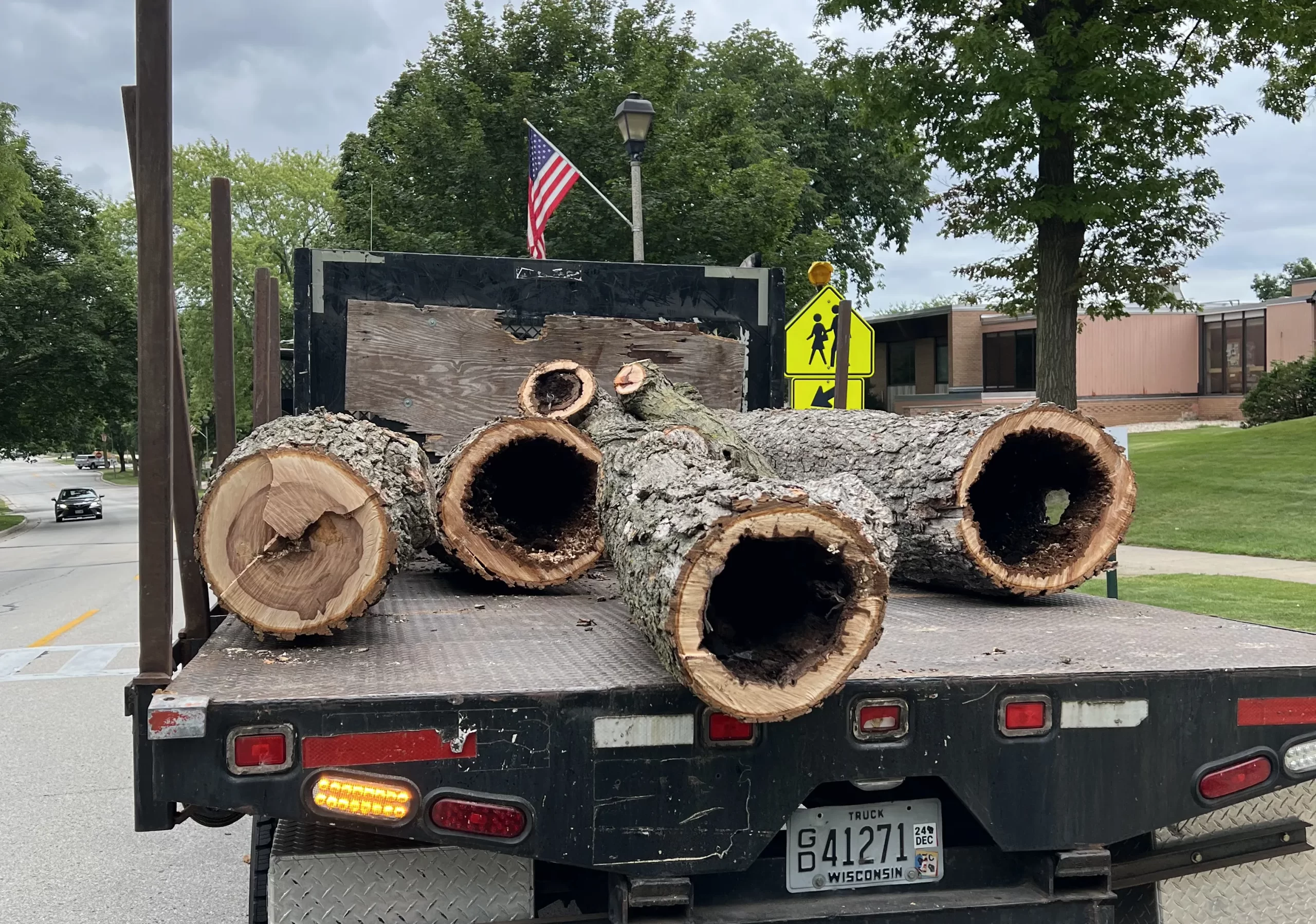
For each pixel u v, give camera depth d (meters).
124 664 8.67
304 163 48.78
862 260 35.78
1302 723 2.34
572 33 19.84
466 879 2.20
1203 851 2.53
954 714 2.17
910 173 34.31
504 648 2.48
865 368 7.86
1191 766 2.28
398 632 2.72
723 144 20.88
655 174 18.97
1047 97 13.65
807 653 2.05
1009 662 2.34
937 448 3.43
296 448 2.53
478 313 4.75
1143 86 13.23
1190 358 34.44
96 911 3.96
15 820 5.00
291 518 2.49
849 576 2.04
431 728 1.98
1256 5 13.37
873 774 2.13
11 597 14.07
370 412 4.63
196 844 4.72
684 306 5.00
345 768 1.95
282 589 2.51
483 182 19.19
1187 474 19.34
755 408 5.09
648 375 4.28
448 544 3.44
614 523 2.79
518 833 2.01
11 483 79.38
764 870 2.23
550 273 4.85
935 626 2.88
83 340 34.81
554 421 3.61
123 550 23.03
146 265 2.32
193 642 3.04
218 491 2.49
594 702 2.03
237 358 43.47
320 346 4.62
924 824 2.31
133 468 108.88
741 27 34.75
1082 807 2.22
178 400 2.99
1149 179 13.98
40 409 37.00
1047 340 14.97
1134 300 15.50
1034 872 2.32
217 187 3.66
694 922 2.12
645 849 2.05
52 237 35.88
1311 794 2.61
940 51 15.07
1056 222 14.73
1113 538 3.37
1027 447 3.56
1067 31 13.27
